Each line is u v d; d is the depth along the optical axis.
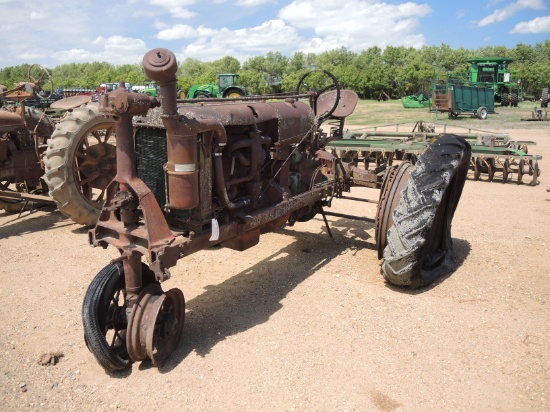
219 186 3.52
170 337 3.30
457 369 3.10
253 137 3.96
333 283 4.43
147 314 3.08
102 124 6.02
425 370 3.10
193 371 3.14
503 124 19.67
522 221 6.27
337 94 4.89
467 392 2.88
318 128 5.03
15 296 4.35
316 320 3.76
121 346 3.31
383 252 4.38
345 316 3.81
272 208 4.12
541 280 4.38
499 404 2.78
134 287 3.17
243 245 4.04
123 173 3.07
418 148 9.39
